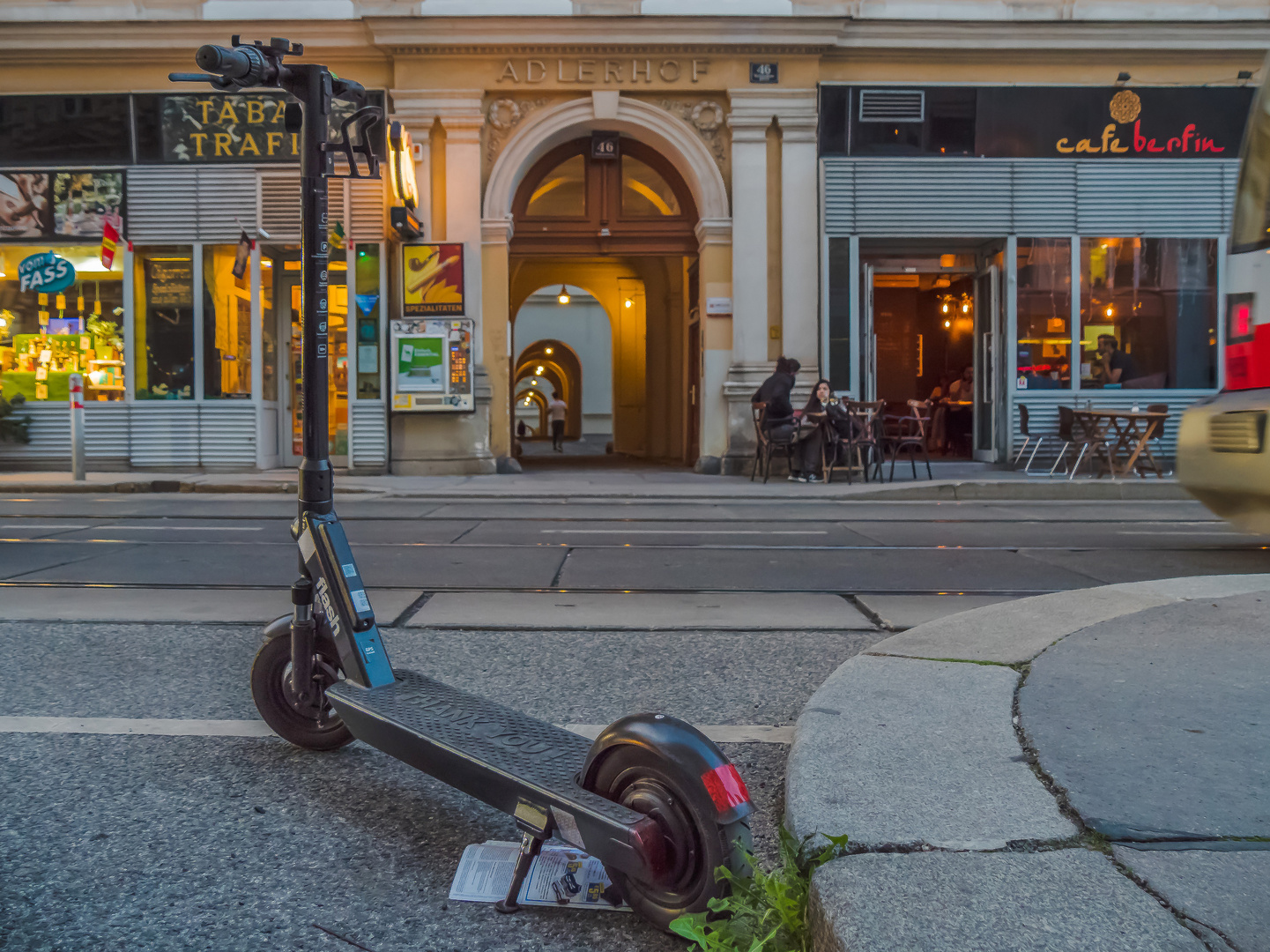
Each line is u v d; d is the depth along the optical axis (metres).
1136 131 13.54
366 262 13.34
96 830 2.22
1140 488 10.85
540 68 13.33
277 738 2.85
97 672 3.53
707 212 13.60
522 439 38.97
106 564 5.83
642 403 23.94
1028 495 10.78
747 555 6.43
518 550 6.61
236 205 13.41
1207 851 1.76
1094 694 2.71
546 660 3.72
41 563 5.85
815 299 13.55
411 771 2.60
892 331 19.30
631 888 1.83
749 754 2.72
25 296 13.54
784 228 13.52
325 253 2.45
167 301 13.55
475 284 13.46
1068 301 13.63
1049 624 3.55
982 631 3.49
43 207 13.46
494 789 1.97
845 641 4.05
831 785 2.08
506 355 13.68
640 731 1.80
